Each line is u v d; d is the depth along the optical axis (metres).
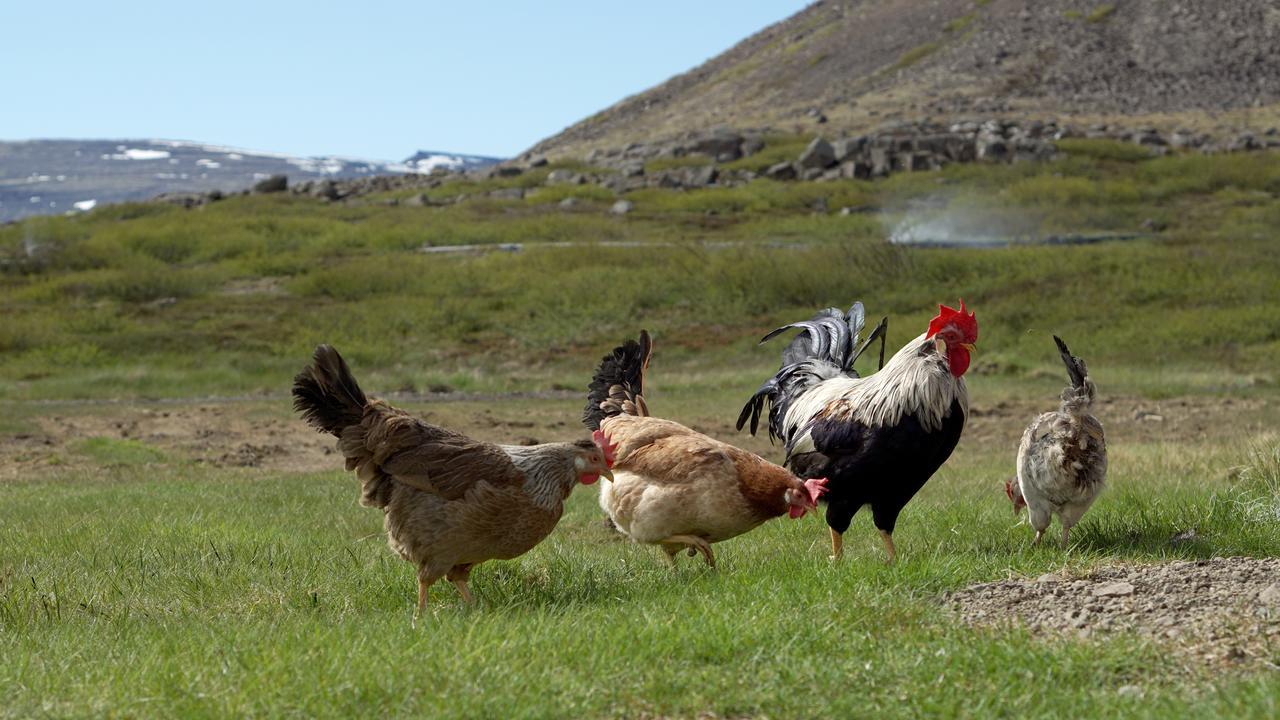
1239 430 16.86
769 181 52.03
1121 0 92.56
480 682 4.71
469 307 30.94
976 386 22.81
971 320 7.67
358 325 29.52
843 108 78.25
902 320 28.28
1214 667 4.86
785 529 9.62
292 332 28.75
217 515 10.51
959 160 53.69
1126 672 4.84
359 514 10.73
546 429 18.69
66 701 4.71
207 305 31.95
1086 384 7.66
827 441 7.96
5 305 31.77
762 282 31.83
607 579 7.32
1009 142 55.16
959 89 79.44
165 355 26.67
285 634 5.66
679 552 8.65
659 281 32.62
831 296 31.22
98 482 14.05
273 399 22.69
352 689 4.66
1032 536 8.45
